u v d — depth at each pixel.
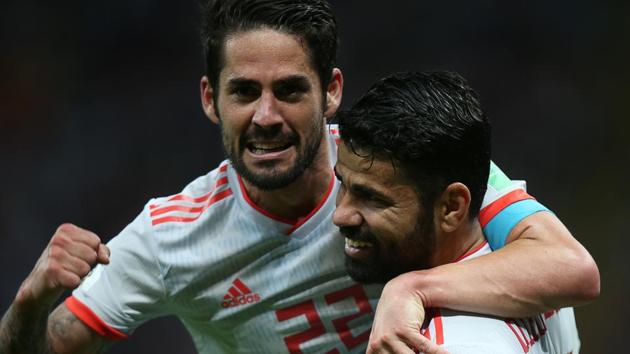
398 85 6.17
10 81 31.81
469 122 6.12
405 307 5.90
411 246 6.21
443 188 6.08
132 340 25.09
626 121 32.28
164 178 31.05
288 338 8.22
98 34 32.97
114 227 30.22
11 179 30.36
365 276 6.41
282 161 7.14
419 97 6.07
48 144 31.20
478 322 5.98
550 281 6.27
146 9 33.19
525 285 6.20
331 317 8.09
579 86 32.91
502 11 33.50
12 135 31.14
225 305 8.18
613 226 30.59
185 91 32.53
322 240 7.82
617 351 27.33
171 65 32.91
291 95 7.09
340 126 6.18
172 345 25.16
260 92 7.04
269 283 8.03
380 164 5.98
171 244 8.07
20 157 30.83
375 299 8.02
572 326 7.50
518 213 6.93
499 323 6.07
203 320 8.42
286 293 8.03
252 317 8.21
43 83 32.06
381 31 33.59
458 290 6.06
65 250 6.93
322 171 7.71
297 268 7.93
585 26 33.34
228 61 7.07
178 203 8.22
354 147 6.07
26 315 7.38
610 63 32.97
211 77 7.38
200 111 32.28
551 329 6.82
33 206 30.06
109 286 8.32
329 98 7.67
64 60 32.56
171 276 8.11
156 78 32.72
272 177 7.16
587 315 27.84
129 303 8.29
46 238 29.56
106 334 8.38
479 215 7.07
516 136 32.50
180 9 33.31
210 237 8.02
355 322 8.15
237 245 7.95
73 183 30.59
